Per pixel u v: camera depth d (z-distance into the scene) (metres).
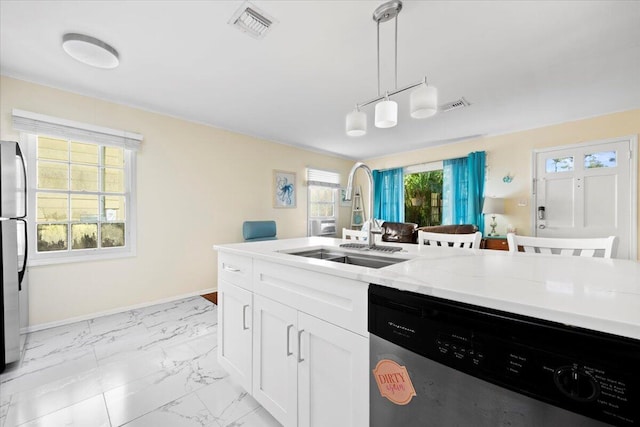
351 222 6.07
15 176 1.85
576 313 0.52
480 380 0.63
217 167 3.79
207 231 3.66
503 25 1.78
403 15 1.68
